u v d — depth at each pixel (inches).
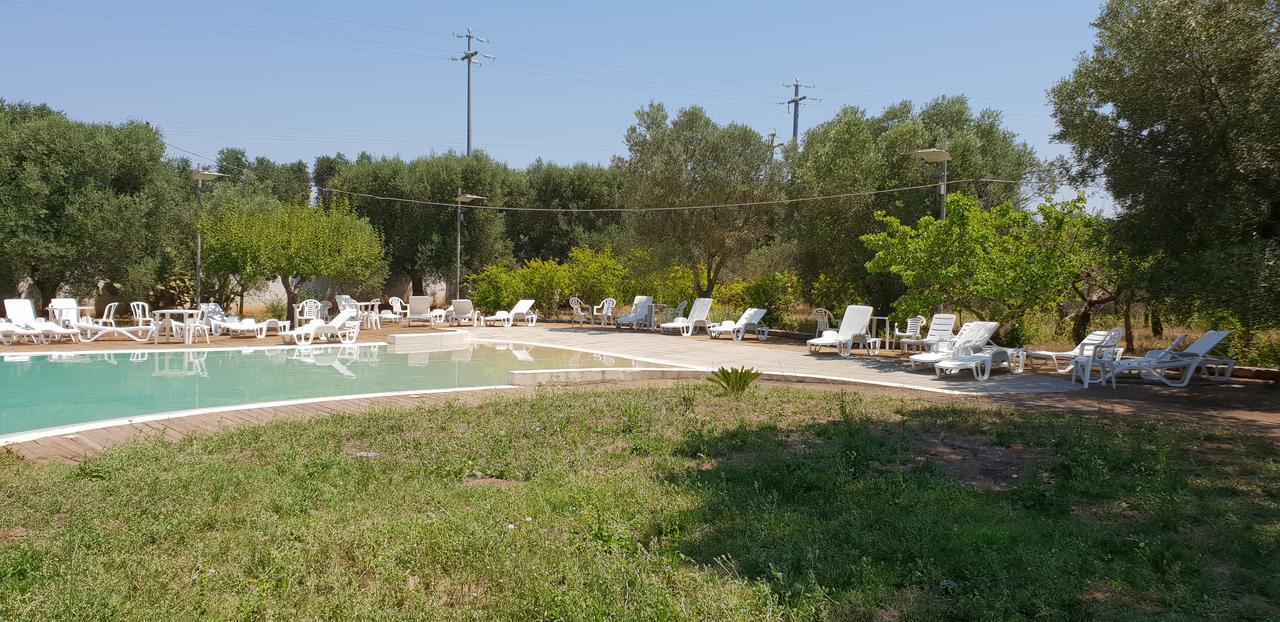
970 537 173.6
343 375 555.8
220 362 629.3
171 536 176.6
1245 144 431.2
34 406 419.5
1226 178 440.5
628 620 130.0
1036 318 751.1
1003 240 600.7
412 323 1068.5
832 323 850.8
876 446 275.0
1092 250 586.9
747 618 130.2
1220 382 488.7
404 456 263.7
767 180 902.4
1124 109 478.6
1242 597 143.6
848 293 844.6
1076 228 591.5
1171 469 240.7
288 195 1637.6
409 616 132.3
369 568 154.3
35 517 189.2
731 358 639.8
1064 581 148.2
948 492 212.4
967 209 588.1
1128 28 465.1
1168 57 438.6
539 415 343.9
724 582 148.9
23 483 221.9
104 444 292.5
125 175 899.4
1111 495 212.5
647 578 145.3
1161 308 518.9
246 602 133.4
